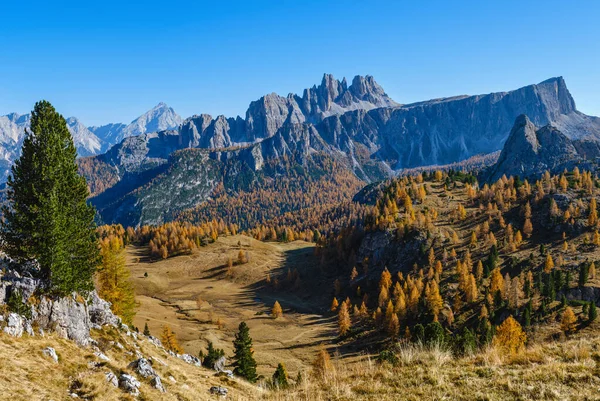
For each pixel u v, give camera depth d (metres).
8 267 26.22
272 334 128.12
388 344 106.12
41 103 29.28
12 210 27.72
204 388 26.42
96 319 33.81
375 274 178.12
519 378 11.97
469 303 121.88
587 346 13.95
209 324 135.75
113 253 59.47
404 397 12.10
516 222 178.50
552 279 115.69
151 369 24.50
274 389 18.05
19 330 22.61
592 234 151.50
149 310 142.50
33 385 17.36
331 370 16.91
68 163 29.78
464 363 14.52
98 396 18.31
